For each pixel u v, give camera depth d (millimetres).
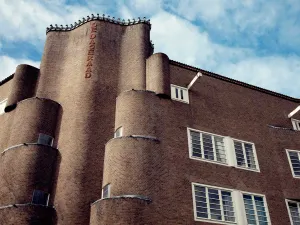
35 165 18516
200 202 18125
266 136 23328
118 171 17281
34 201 17750
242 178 20234
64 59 24500
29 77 23562
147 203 16250
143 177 17125
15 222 16516
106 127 20703
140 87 22328
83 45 24406
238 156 21328
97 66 22984
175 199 17406
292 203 20922
